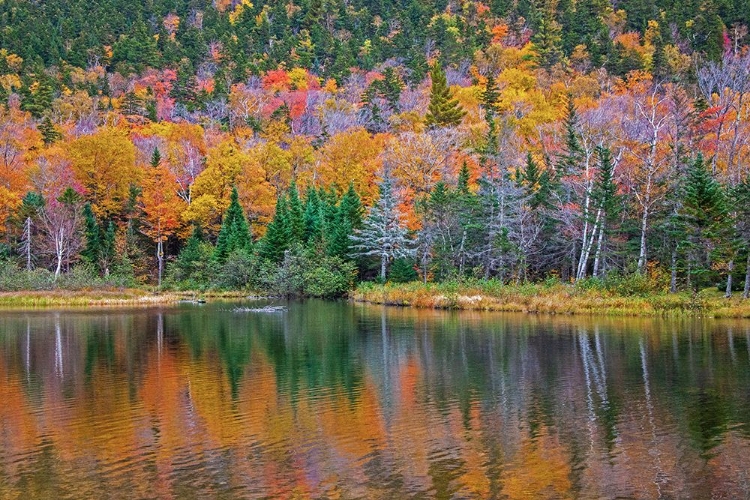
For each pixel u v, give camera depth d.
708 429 18.83
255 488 14.98
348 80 142.50
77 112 118.94
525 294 52.12
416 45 151.12
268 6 177.00
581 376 25.66
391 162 83.50
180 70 140.75
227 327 41.78
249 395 23.05
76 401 22.36
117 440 18.22
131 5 170.62
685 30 130.50
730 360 28.17
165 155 98.38
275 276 69.62
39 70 123.12
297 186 95.31
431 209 65.81
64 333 38.94
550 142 88.38
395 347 32.94
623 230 56.16
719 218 48.19
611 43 126.88
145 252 83.81
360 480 15.38
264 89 136.12
